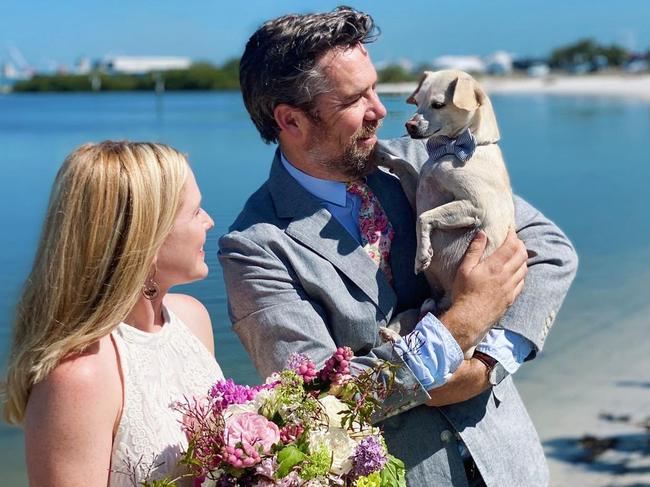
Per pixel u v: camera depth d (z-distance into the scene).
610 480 5.16
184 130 24.58
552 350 7.81
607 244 12.06
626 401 6.48
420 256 2.87
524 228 3.05
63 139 25.88
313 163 2.81
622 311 8.98
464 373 2.65
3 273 8.63
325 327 2.69
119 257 2.11
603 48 111.81
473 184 2.90
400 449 2.71
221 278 2.98
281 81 2.72
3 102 71.69
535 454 2.92
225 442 1.97
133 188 2.13
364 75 2.72
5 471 5.69
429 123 3.02
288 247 2.74
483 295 2.65
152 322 2.32
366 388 2.17
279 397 2.09
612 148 24.12
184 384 2.32
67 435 2.04
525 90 75.81
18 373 2.09
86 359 2.08
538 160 21.41
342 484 2.00
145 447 2.13
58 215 2.13
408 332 2.83
